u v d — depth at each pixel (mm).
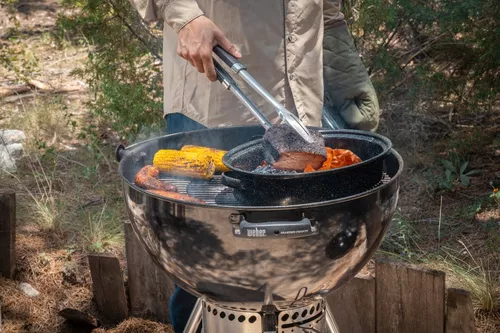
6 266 3184
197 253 1578
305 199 1632
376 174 1705
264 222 1494
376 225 1626
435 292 2506
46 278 3217
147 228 1656
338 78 2693
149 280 2963
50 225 3617
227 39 2082
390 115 4422
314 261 1558
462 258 3154
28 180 4199
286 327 1730
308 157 1699
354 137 1941
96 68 4379
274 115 2236
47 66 6195
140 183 1794
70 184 4148
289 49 2201
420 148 4215
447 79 4230
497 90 4059
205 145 2156
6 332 2912
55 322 3004
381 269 2586
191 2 1955
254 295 1616
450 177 3785
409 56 4590
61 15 4535
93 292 3061
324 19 2604
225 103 2227
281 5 2168
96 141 4367
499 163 4000
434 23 4406
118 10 4242
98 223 3570
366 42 4371
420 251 3264
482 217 3490
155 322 2986
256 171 1737
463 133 4289
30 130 4840
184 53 1960
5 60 5195
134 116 4094
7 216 3145
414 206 3680
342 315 2688
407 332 2588
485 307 2791
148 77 4465
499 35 3834
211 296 1680
